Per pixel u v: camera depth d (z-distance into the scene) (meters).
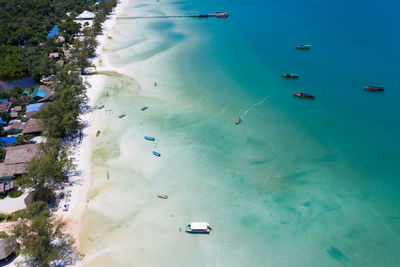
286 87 116.81
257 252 59.12
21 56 128.62
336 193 72.75
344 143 88.56
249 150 85.69
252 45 154.38
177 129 93.38
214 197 70.56
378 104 105.56
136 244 59.66
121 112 100.69
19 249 56.03
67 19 173.50
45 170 64.56
